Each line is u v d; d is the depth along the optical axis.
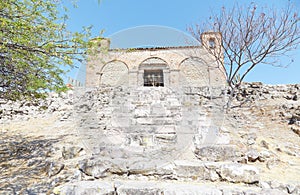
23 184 2.87
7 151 4.00
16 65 3.31
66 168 3.17
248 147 3.83
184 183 2.85
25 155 3.83
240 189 2.59
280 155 3.86
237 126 5.43
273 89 7.71
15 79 3.66
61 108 7.00
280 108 6.37
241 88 7.74
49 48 3.12
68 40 3.22
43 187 2.78
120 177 3.02
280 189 2.73
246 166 2.98
